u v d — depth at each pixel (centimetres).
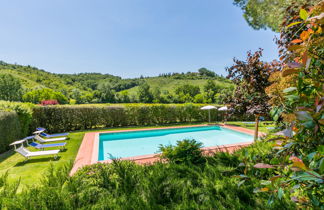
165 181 244
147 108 1325
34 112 912
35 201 172
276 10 492
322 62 97
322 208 95
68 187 211
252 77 403
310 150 105
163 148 394
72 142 743
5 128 616
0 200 158
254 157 188
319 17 80
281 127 151
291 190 119
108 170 270
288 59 115
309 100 99
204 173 275
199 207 194
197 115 1516
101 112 1173
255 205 196
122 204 194
